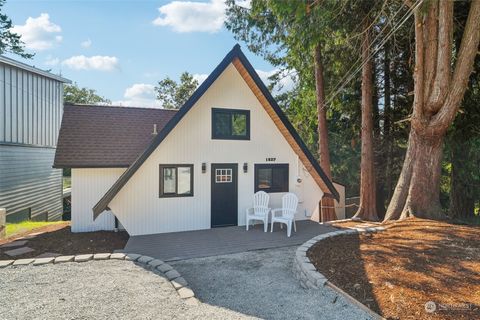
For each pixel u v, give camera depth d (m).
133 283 4.53
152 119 11.12
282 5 7.11
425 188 7.89
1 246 6.95
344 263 4.89
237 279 4.95
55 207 17.22
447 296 3.63
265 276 5.08
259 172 9.50
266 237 7.69
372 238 6.32
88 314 3.62
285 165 9.77
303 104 14.45
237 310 3.83
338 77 12.96
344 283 4.20
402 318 3.28
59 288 4.32
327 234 6.74
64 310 3.70
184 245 6.95
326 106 13.31
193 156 8.59
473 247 5.30
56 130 16.81
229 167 9.07
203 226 8.69
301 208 10.02
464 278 4.09
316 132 17.36
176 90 35.50
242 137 9.18
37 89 14.57
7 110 12.03
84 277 4.74
